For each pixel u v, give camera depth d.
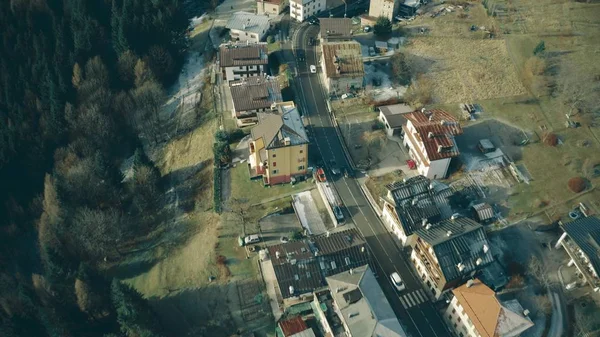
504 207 120.31
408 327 100.75
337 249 106.62
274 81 150.62
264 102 146.00
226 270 113.38
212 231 122.56
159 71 173.00
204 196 134.50
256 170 132.00
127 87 170.88
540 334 97.00
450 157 122.00
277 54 175.12
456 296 95.38
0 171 149.12
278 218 123.56
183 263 120.69
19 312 108.50
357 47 156.50
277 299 107.62
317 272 103.31
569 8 178.75
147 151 159.88
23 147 152.75
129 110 160.62
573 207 118.88
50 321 105.62
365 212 123.25
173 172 147.88
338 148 139.12
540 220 116.81
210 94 165.50
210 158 143.62
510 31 172.38
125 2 176.75
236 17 188.00
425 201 112.81
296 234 116.88
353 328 90.38
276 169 127.75
